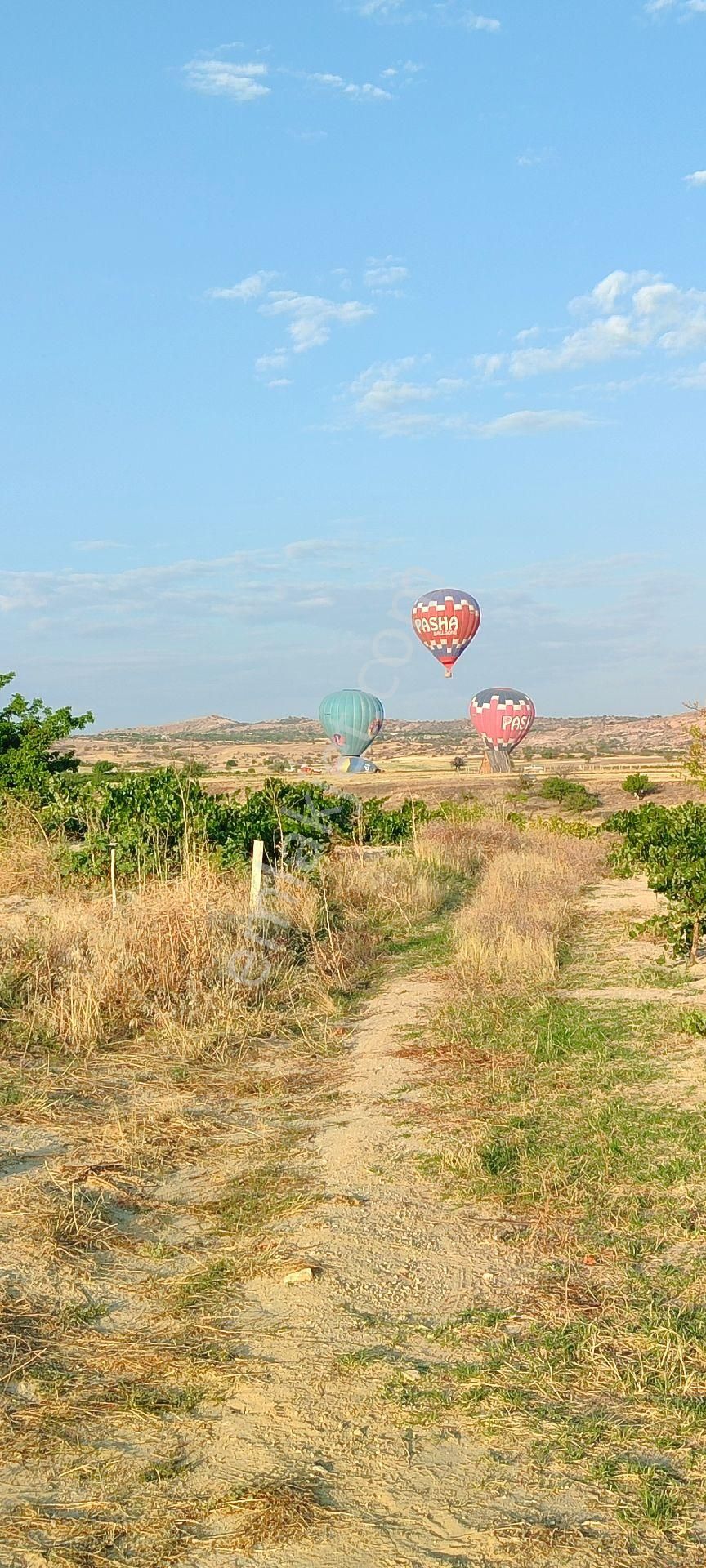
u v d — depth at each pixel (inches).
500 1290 200.8
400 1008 420.2
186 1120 293.3
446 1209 235.8
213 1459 153.6
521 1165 255.9
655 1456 153.5
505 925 523.2
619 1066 332.5
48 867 645.9
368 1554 135.3
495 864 786.8
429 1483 148.3
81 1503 145.1
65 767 943.7
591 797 2314.2
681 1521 140.5
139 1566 133.9
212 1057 354.6
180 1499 145.4
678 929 483.5
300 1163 265.0
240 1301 198.1
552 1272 206.7
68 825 735.1
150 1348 181.6
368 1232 224.5
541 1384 169.6
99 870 624.1
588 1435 157.2
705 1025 362.6
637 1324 185.9
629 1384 169.0
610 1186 244.2
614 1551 135.9
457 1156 259.8
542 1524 140.3
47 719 934.4
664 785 2532.0
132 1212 236.4
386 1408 164.7
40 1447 155.8
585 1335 183.2
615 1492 146.3
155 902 459.8
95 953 412.5
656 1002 409.1
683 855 489.1
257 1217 233.3
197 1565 134.3
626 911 648.4
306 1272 204.2
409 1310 193.9
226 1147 275.9
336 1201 239.3
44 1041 358.9
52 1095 311.4
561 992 435.2
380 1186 249.0
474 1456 153.9
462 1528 139.8
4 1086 316.5
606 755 4584.2
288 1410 164.4
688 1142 265.9
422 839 871.7
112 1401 167.0
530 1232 223.1
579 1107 296.7
